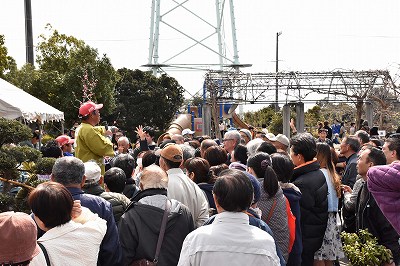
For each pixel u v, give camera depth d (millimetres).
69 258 3217
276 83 24141
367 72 23297
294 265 5113
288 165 5145
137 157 8602
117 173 5117
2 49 29031
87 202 3936
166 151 4902
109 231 3916
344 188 6246
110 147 7297
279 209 4707
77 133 7324
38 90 36594
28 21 23312
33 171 6188
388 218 3795
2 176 5980
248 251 3029
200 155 7512
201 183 5273
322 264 5926
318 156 6117
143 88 49906
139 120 49000
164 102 50250
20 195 5898
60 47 40000
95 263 3396
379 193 3814
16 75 36875
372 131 12570
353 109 31109
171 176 4852
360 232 5172
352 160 7383
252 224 3512
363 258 4875
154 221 4129
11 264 2557
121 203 4770
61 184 3607
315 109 37438
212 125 26172
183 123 25250
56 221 3271
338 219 6738
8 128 5965
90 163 4906
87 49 39375
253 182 4148
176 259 4141
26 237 2594
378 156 5332
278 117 35625
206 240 3070
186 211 4312
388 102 23125
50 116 13828
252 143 6941
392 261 5027
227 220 3143
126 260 4098
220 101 24969
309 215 5586
